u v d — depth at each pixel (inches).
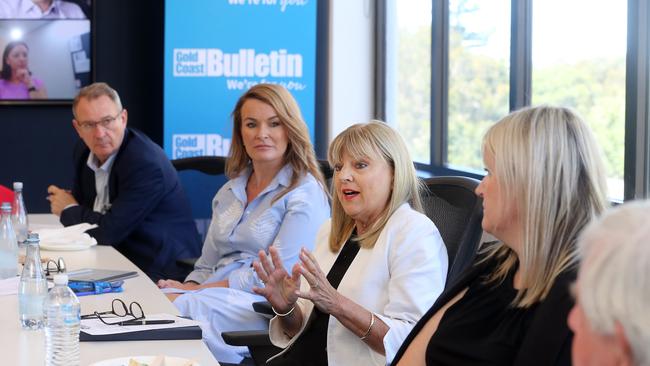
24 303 187.0
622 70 297.7
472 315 152.0
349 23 544.1
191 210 359.6
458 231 215.5
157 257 343.9
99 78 542.3
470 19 437.7
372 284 209.5
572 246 138.1
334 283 219.5
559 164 139.8
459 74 453.4
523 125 142.9
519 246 145.4
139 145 348.8
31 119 534.9
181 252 349.7
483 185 149.6
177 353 169.0
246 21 513.0
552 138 140.5
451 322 154.5
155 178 342.6
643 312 65.3
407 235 207.0
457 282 161.0
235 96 515.2
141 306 212.8
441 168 467.8
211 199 367.6
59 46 530.0
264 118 281.3
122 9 542.9
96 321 188.4
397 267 205.8
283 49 518.0
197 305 258.7
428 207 225.5
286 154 286.4
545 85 361.1
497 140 144.9
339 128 547.5
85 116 345.7
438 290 203.6
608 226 70.9
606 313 67.0
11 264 238.4
